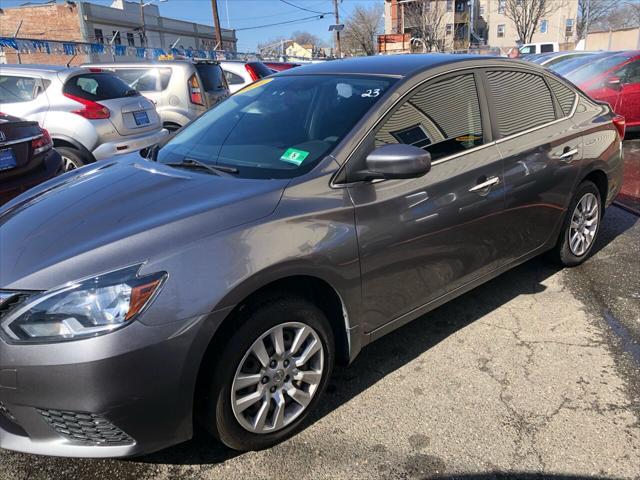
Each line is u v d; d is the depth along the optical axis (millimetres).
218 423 2254
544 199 3705
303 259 2342
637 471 2303
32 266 2086
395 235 2713
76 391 1965
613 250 4750
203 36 56250
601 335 3383
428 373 3035
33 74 6344
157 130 7219
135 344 1980
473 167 3131
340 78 3213
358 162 2646
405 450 2457
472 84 3303
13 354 1969
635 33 36250
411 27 54094
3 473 2348
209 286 2105
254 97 3471
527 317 3623
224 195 2412
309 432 2586
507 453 2424
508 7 52594
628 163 8023
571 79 9711
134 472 2354
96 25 40438
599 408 2709
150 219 2258
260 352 2314
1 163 4617
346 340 2678
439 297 3115
